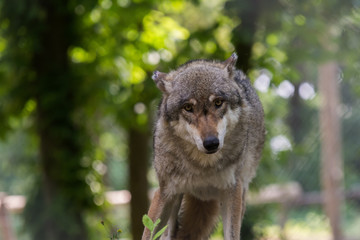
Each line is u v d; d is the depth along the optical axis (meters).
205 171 6.96
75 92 13.36
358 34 12.77
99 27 13.95
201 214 8.10
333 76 17.22
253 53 12.81
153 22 14.09
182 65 7.48
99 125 15.57
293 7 12.06
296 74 13.40
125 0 13.52
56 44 13.36
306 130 17.55
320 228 19.20
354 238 17.41
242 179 7.53
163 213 7.22
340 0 12.18
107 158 22.94
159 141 7.07
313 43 13.30
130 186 15.12
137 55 13.90
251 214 13.22
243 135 7.01
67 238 12.79
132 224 14.96
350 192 17.89
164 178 7.12
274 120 14.35
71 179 12.98
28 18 12.46
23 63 13.30
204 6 14.72
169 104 6.82
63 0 13.09
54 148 13.10
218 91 6.59
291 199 16.86
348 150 19.27
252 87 8.11
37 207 13.45
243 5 11.25
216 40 13.05
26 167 15.20
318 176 18.20
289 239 15.60
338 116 17.53
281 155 13.95
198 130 6.42
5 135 14.45
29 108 14.30
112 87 14.09
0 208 13.95
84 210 13.21
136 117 13.85
